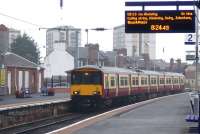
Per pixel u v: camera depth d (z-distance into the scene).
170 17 26.86
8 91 74.88
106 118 31.05
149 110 38.25
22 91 67.38
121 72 52.28
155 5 26.92
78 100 45.25
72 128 25.16
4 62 74.62
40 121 35.88
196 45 34.91
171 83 85.06
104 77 45.53
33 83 84.44
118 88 50.66
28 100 57.03
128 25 27.06
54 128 29.78
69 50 126.62
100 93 44.78
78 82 45.25
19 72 79.19
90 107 46.44
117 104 52.59
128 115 33.41
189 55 38.94
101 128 25.05
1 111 31.05
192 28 26.81
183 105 45.06
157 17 26.92
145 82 65.44
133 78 58.25
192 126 25.39
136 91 59.44
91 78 45.03
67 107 44.75
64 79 114.56
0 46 83.75
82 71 45.19
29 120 35.72
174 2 26.83
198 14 31.27
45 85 93.50
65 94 81.19
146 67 140.50
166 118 30.86
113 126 26.02
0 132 27.81
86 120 29.77
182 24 26.81
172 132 23.03
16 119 33.44
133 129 24.44
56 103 41.59
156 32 26.94
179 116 32.41
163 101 53.50
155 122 28.12
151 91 69.50
